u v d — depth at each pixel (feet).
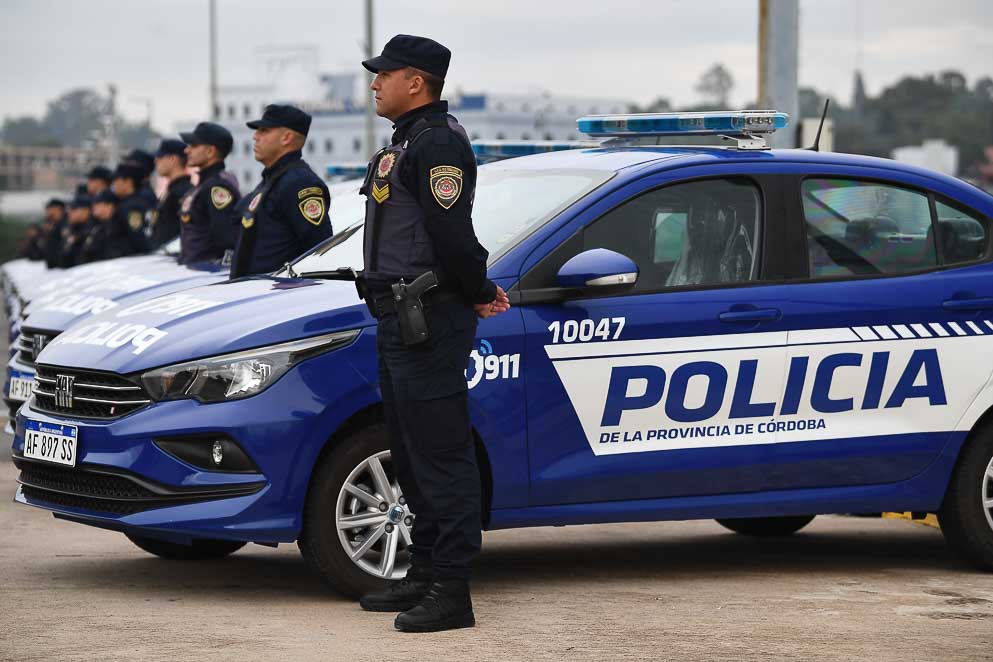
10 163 642.63
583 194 26.30
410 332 21.97
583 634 22.56
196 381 24.02
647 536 33.45
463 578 22.80
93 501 24.84
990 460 28.48
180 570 28.19
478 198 27.58
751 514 26.96
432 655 21.06
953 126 415.23
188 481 23.86
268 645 21.58
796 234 27.30
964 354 28.02
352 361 24.31
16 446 26.63
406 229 22.21
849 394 27.27
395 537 24.93
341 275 27.07
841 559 30.63
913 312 27.68
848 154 28.53
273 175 32.22
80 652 21.09
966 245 28.60
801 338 26.89
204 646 21.49
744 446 26.55
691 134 28.86
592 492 25.71
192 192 42.78
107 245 59.77
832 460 27.17
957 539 28.55
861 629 23.29
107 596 25.43
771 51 47.91
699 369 26.20
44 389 26.14
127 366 24.44
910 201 28.30
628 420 25.81
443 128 22.12
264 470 23.85
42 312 38.37
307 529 24.44
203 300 26.40
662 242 26.50
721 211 27.02
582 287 24.89
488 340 24.82
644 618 23.82
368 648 21.44
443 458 22.54
